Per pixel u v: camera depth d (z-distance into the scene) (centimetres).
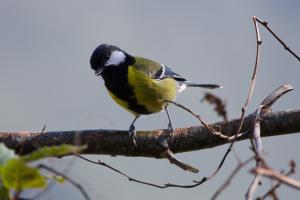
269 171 298
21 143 719
